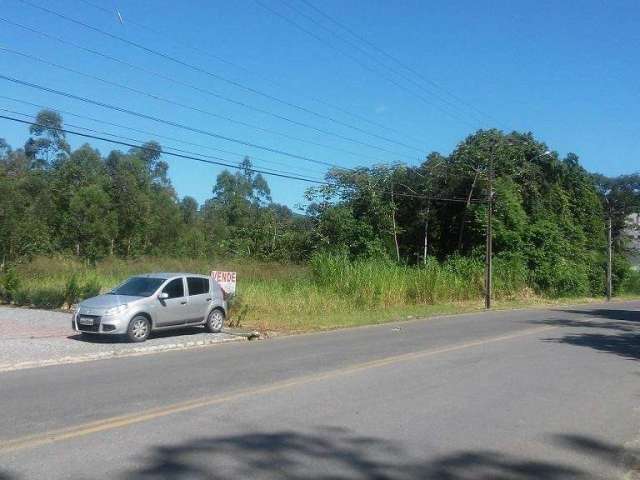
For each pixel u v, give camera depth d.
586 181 57.84
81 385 9.89
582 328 21.38
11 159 48.69
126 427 7.30
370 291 28.78
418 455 6.57
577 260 52.31
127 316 15.10
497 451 6.80
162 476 5.68
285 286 28.22
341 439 7.05
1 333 16.39
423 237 48.91
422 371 11.66
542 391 10.04
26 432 7.02
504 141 47.91
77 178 45.88
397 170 46.94
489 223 33.97
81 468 5.84
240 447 6.64
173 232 50.03
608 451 6.97
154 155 63.81
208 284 17.72
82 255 41.56
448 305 32.25
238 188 80.06
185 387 9.80
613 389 10.39
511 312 30.00
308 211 46.84
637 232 85.62
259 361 12.75
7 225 32.25
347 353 14.12
